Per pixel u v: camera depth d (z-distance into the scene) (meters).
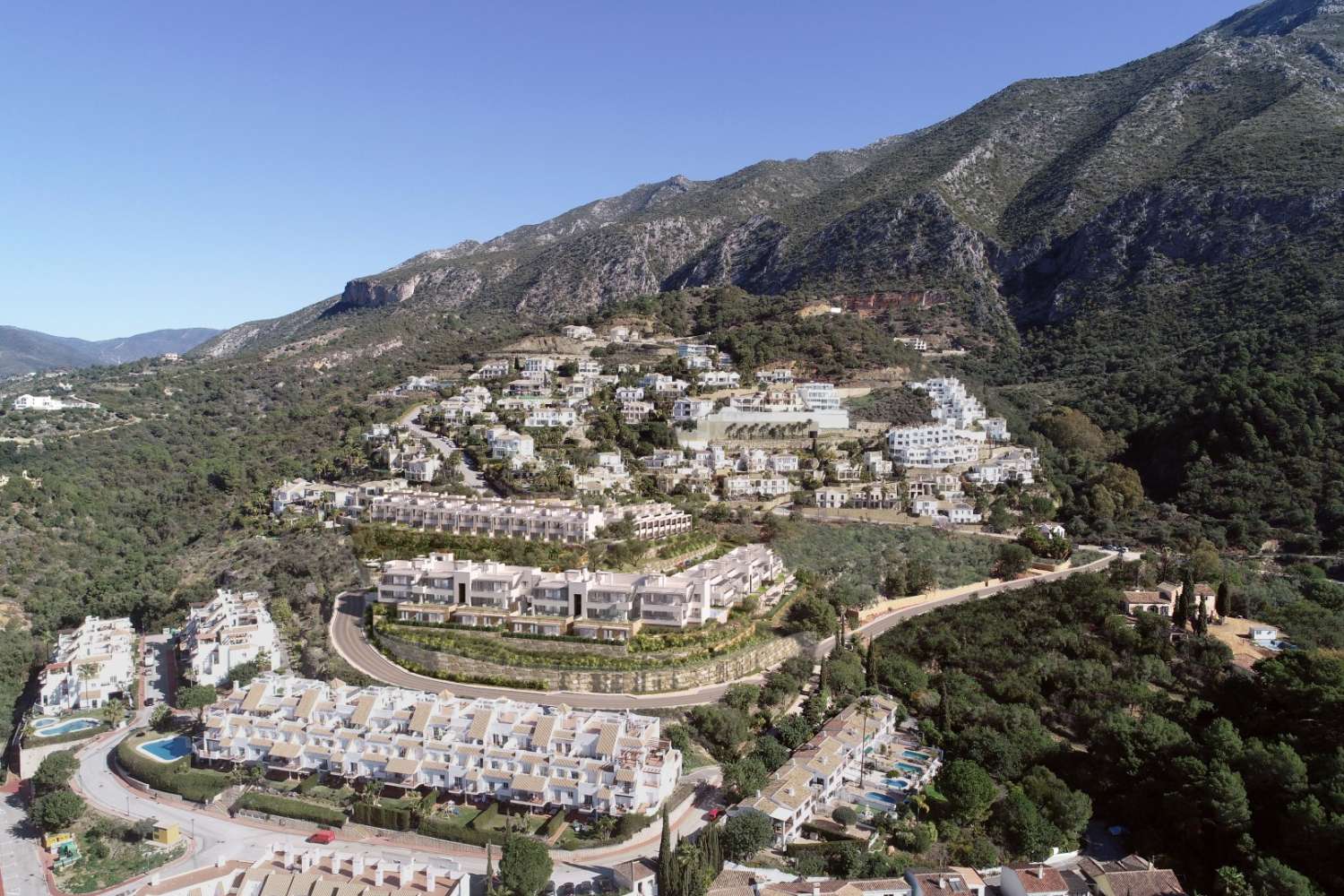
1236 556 192.38
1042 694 136.62
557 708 117.94
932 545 199.00
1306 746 108.75
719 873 93.69
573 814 106.06
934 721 129.75
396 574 152.62
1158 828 105.19
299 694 125.12
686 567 167.50
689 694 132.50
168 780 117.69
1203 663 135.25
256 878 91.81
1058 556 192.75
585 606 142.50
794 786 106.81
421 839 104.25
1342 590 164.38
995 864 99.62
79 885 101.19
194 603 178.88
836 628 156.12
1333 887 88.56
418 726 115.50
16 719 152.50
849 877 94.69
